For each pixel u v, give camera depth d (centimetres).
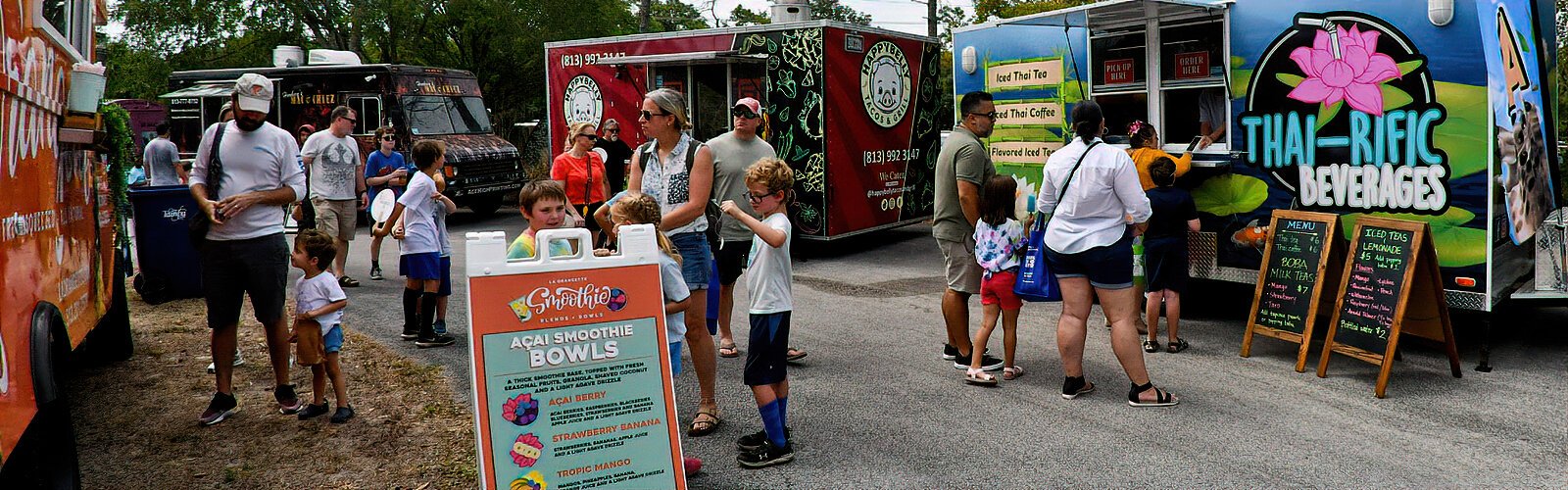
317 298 494
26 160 333
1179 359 619
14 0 319
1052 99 800
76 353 611
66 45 399
